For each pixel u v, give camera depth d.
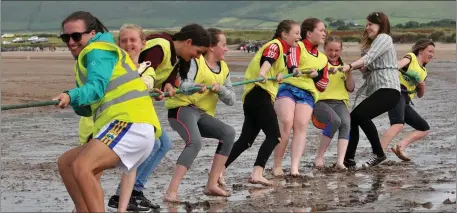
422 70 18.80
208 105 13.89
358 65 17.16
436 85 44.00
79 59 10.75
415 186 14.88
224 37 14.06
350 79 17.50
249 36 186.38
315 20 16.25
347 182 15.46
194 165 17.59
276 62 15.57
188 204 13.20
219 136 13.89
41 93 37.62
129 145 10.60
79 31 10.82
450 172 16.61
